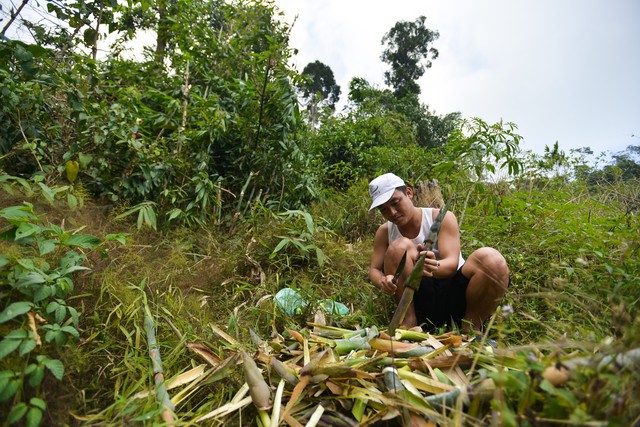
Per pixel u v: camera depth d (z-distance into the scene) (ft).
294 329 7.00
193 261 9.83
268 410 4.68
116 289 6.41
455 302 7.66
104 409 4.88
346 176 19.97
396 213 7.70
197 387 5.12
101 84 12.48
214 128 12.07
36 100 9.04
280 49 12.85
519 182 12.94
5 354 3.98
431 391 4.58
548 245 9.28
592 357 3.61
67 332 5.01
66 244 5.67
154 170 10.54
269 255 10.14
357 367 4.94
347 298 9.07
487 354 4.85
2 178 6.77
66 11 10.17
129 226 9.41
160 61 15.21
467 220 11.20
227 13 15.56
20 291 4.86
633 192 11.48
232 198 13.19
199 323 6.94
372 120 23.72
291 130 14.06
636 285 5.66
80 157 9.13
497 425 3.37
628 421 3.21
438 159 17.44
